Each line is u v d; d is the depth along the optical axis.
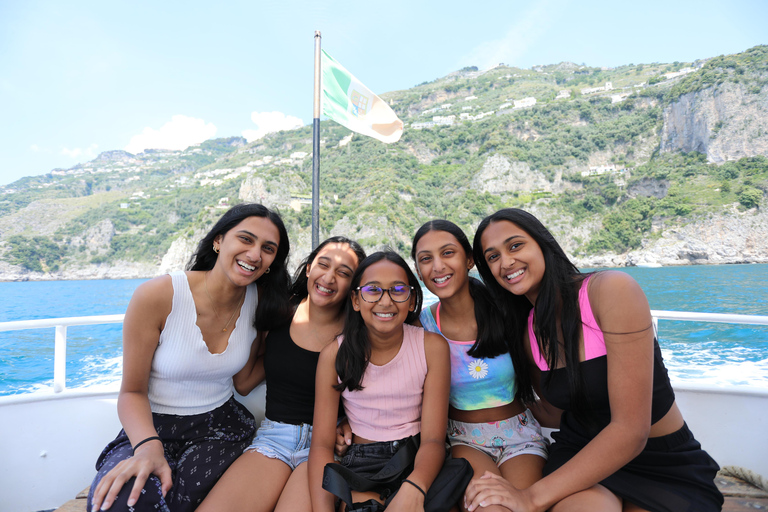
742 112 101.50
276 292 1.89
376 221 108.31
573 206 112.69
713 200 91.25
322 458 1.61
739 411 2.09
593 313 1.42
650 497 1.32
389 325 1.64
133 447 1.46
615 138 127.75
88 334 25.08
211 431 1.79
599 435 1.33
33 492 2.10
